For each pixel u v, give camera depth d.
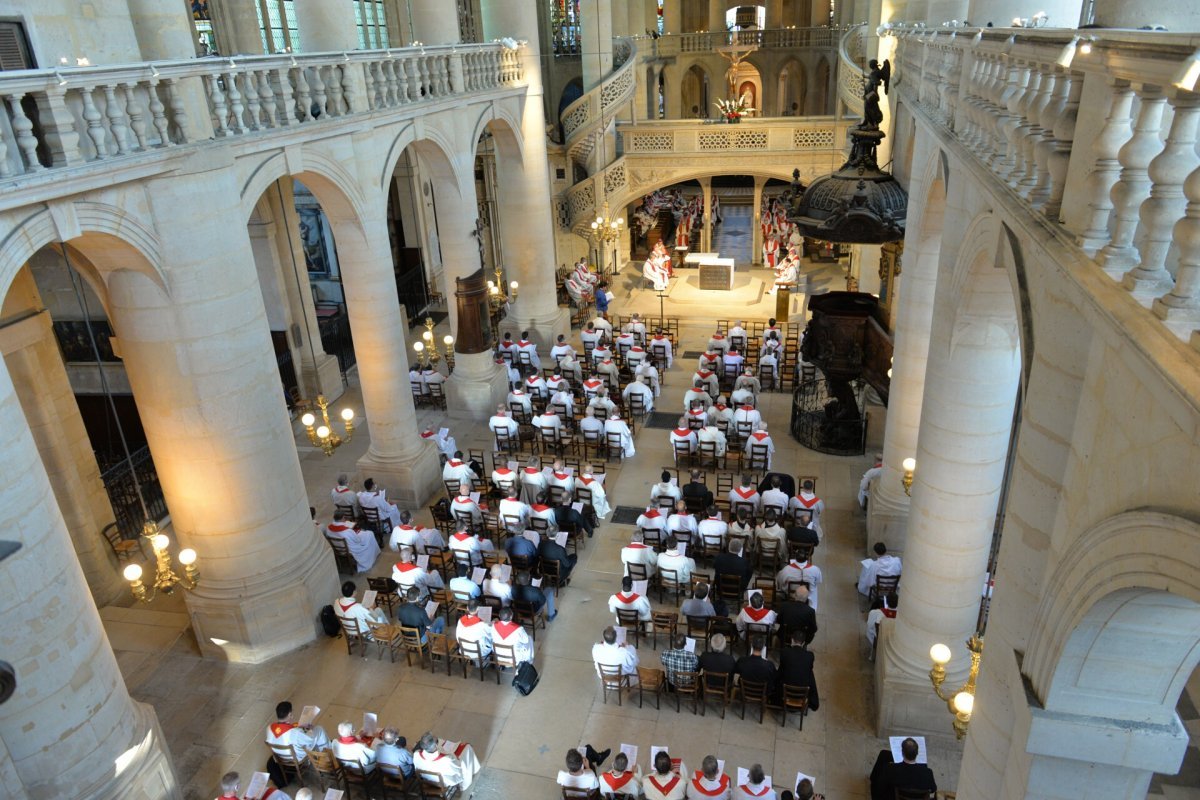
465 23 28.47
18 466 7.14
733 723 10.27
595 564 13.62
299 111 11.95
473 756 9.59
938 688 7.64
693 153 26.69
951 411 8.23
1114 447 3.54
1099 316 3.31
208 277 9.85
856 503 15.06
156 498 15.78
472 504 13.74
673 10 34.84
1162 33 2.89
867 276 21.42
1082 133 3.89
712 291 27.38
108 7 9.65
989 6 9.73
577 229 27.53
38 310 11.89
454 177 16.95
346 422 13.45
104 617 12.77
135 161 8.47
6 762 6.93
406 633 11.23
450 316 18.89
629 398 18.47
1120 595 3.50
